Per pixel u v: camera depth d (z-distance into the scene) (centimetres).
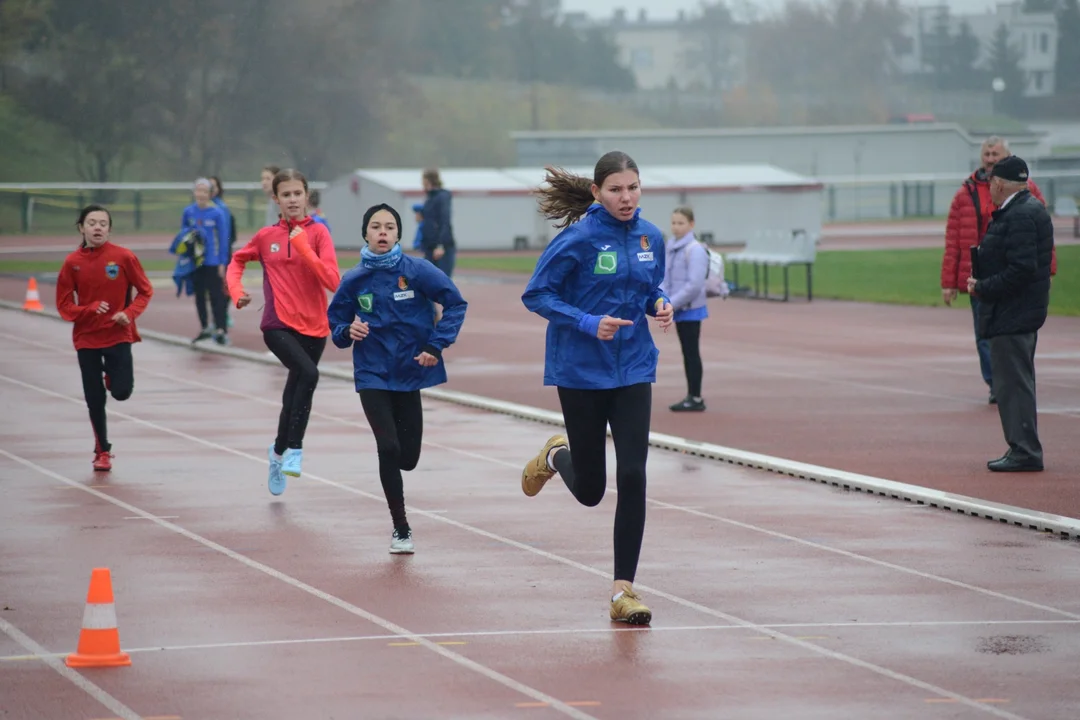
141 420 2488
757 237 5275
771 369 3156
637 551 1258
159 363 3312
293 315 1816
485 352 3528
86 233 1967
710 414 2500
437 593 1339
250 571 1428
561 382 1273
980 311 1967
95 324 1972
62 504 1775
